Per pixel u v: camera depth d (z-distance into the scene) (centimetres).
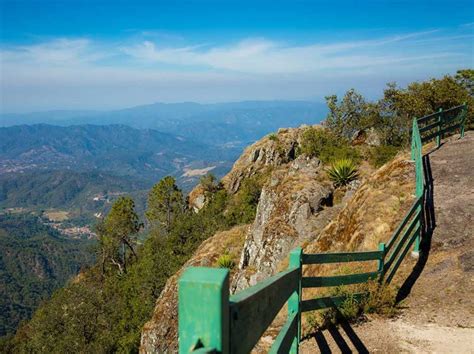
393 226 1078
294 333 399
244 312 197
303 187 2167
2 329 16425
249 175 6106
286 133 6544
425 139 1477
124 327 4088
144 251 5709
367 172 2367
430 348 562
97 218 6444
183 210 6606
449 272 786
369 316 663
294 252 441
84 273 6906
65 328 3997
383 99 3622
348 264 1000
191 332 156
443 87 2653
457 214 993
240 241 2877
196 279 155
